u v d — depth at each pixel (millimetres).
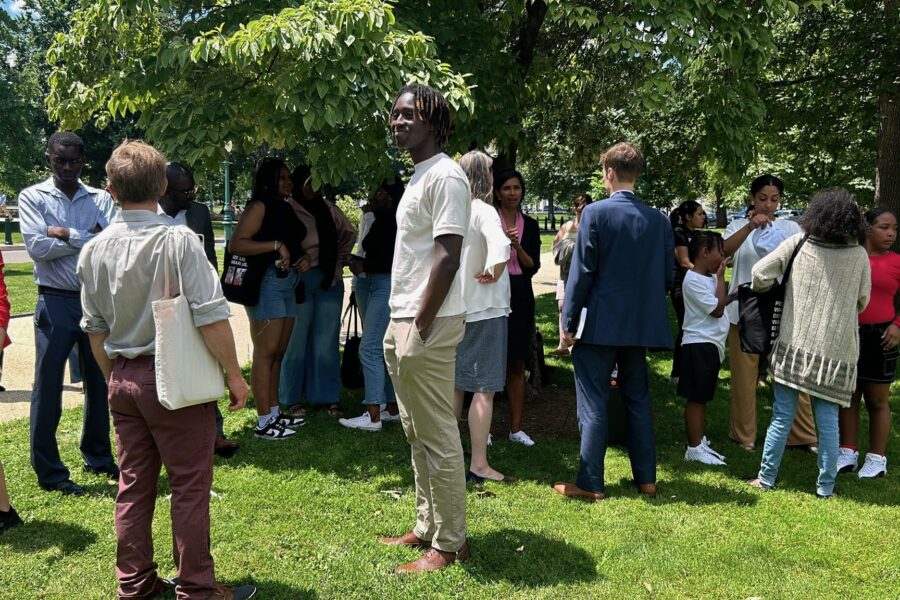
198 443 2510
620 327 3617
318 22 3936
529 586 2840
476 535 3281
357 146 4434
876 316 4125
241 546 3137
